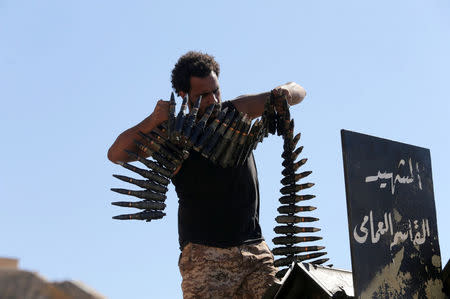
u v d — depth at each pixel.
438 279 3.93
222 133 4.11
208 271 4.01
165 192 4.25
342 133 3.67
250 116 4.42
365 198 3.65
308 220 4.31
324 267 3.75
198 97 4.19
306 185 4.31
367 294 3.47
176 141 4.10
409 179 3.96
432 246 3.97
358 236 3.55
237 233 4.09
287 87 4.45
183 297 4.06
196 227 4.09
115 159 4.27
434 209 4.07
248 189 4.18
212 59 4.36
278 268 4.27
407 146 4.03
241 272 4.05
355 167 3.66
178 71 4.31
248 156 4.24
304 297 3.52
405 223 3.84
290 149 4.34
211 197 4.10
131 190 4.17
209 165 4.11
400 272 3.70
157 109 4.16
